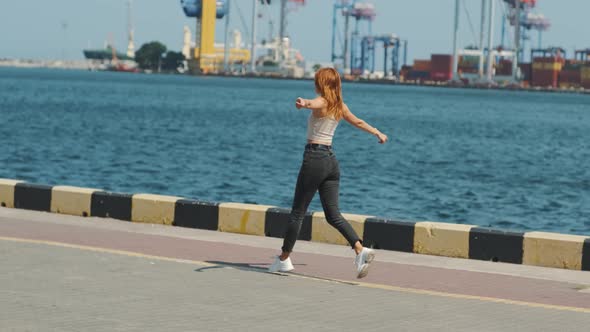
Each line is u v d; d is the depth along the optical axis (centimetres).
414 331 1055
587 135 10431
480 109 18125
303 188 1370
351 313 1140
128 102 14775
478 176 5206
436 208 3719
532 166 6088
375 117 13400
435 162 6056
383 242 1716
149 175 4628
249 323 1065
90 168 4888
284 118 11562
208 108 13725
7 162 5078
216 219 1852
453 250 1658
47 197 2023
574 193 4488
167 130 8394
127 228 1831
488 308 1195
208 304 1160
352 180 4659
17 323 1023
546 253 1592
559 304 1244
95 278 1297
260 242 1723
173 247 1598
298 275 1392
